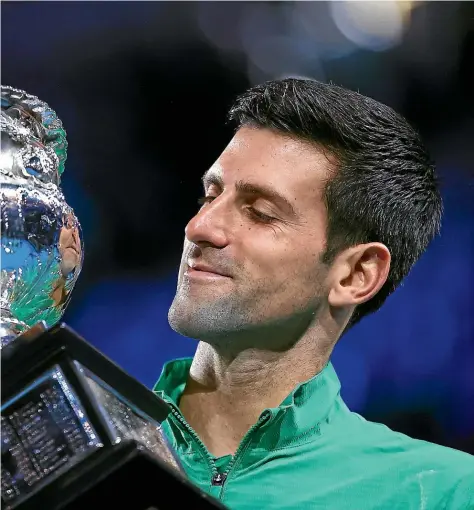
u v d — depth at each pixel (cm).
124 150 1024
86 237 1026
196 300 458
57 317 410
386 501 476
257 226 468
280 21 983
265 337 471
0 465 311
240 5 985
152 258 1034
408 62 963
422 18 952
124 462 293
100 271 1030
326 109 484
